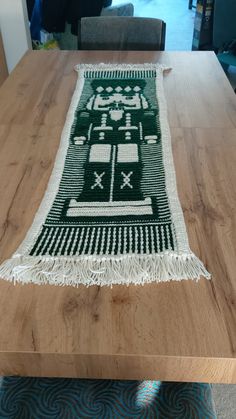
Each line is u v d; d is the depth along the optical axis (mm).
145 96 1354
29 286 663
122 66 1568
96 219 815
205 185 908
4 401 782
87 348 568
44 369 604
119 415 752
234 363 558
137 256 715
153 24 1841
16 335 588
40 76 1507
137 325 597
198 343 572
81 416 752
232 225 789
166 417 749
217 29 2928
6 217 821
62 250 733
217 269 688
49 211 839
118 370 593
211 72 1523
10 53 2795
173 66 1582
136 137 1120
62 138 1111
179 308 622
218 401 1264
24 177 950
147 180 941
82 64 1595
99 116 1232
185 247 729
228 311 617
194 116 1215
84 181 943
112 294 646
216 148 1051
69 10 2783
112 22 1863
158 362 569
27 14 2770
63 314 616
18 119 1211
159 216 817
